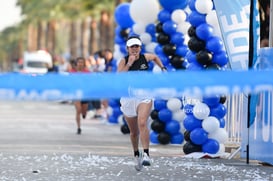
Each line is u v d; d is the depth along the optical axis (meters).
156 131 29.30
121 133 35.78
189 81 9.46
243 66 21.31
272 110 20.72
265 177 18.47
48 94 9.24
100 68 47.78
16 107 71.31
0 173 18.67
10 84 9.32
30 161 21.62
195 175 18.69
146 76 9.55
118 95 9.24
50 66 100.75
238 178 18.17
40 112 59.84
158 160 22.25
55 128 39.25
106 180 17.47
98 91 9.20
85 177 17.95
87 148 26.83
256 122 21.78
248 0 21.45
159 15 29.16
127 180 17.52
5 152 24.62
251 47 20.94
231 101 25.45
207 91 9.44
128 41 19.80
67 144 28.58
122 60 20.02
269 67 20.64
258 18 20.92
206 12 23.58
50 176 18.11
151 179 17.75
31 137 32.22
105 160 21.89
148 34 31.39
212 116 23.58
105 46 116.62
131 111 19.36
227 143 25.52
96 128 39.56
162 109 28.94
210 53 23.72
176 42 28.73
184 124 24.03
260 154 21.50
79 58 38.62
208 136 23.67
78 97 9.18
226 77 9.49
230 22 21.45
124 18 36.12
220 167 20.48
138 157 19.66
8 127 39.62
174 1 28.47
